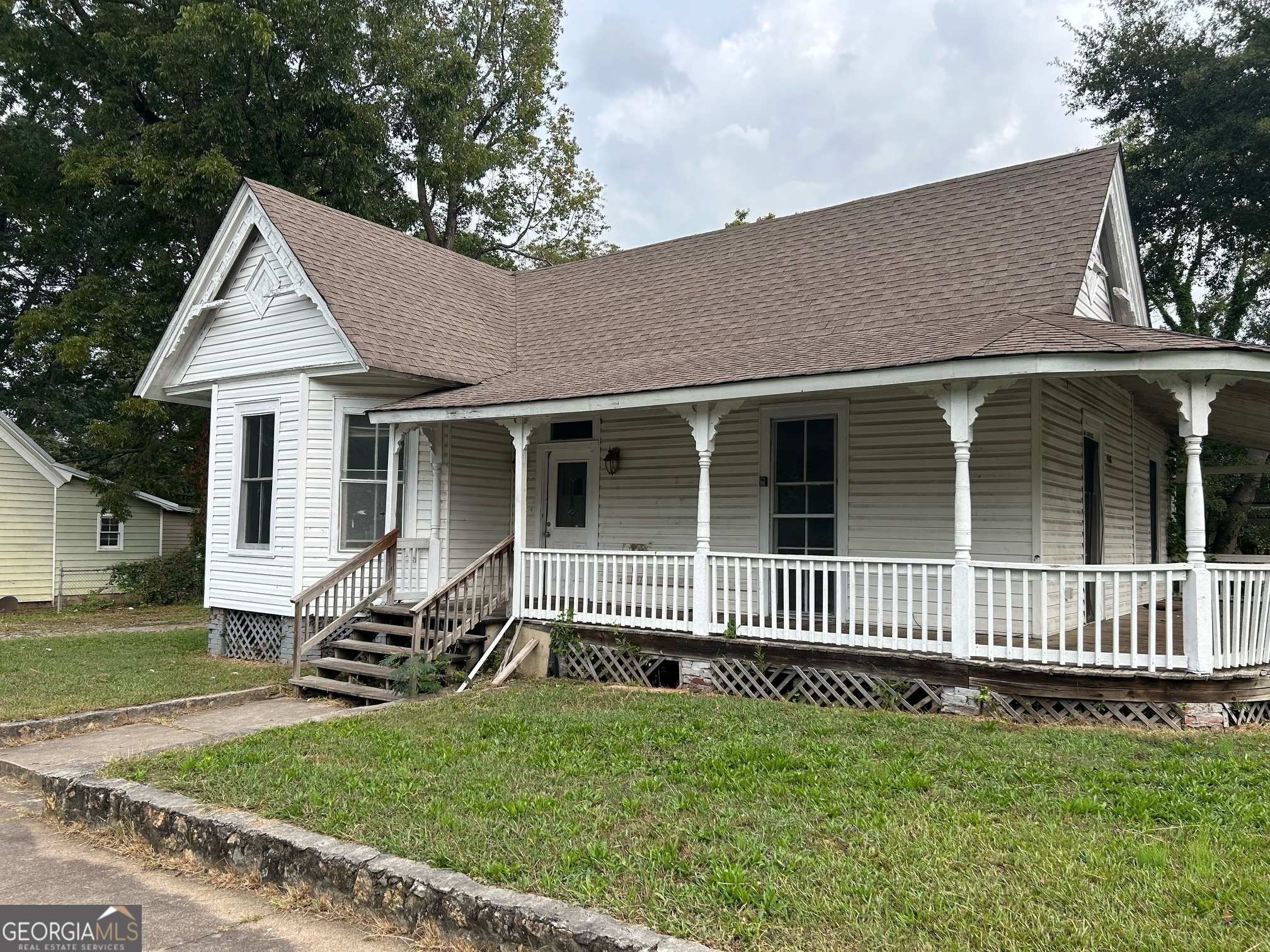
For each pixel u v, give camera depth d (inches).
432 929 161.0
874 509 399.5
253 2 793.6
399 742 275.4
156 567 872.9
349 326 445.4
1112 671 284.7
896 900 154.9
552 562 418.9
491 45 1122.0
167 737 316.2
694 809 203.3
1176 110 991.6
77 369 863.1
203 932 166.2
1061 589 294.0
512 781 228.7
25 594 840.9
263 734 293.0
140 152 787.4
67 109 950.4
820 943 140.1
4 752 295.9
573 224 1305.4
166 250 924.6
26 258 1056.8
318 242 506.3
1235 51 976.3
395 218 1031.0
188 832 204.1
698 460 459.5
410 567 472.1
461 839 185.2
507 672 395.9
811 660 339.0
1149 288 1105.4
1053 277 377.4
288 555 472.7
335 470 473.1
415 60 957.8
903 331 373.7
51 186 919.7
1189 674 277.3
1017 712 297.7
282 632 476.1
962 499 306.2
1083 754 245.8
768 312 457.1
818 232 527.5
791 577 422.0
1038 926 144.5
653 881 163.0
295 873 183.2
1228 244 1043.9
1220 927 143.7
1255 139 903.1
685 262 578.2
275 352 492.7
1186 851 173.9
